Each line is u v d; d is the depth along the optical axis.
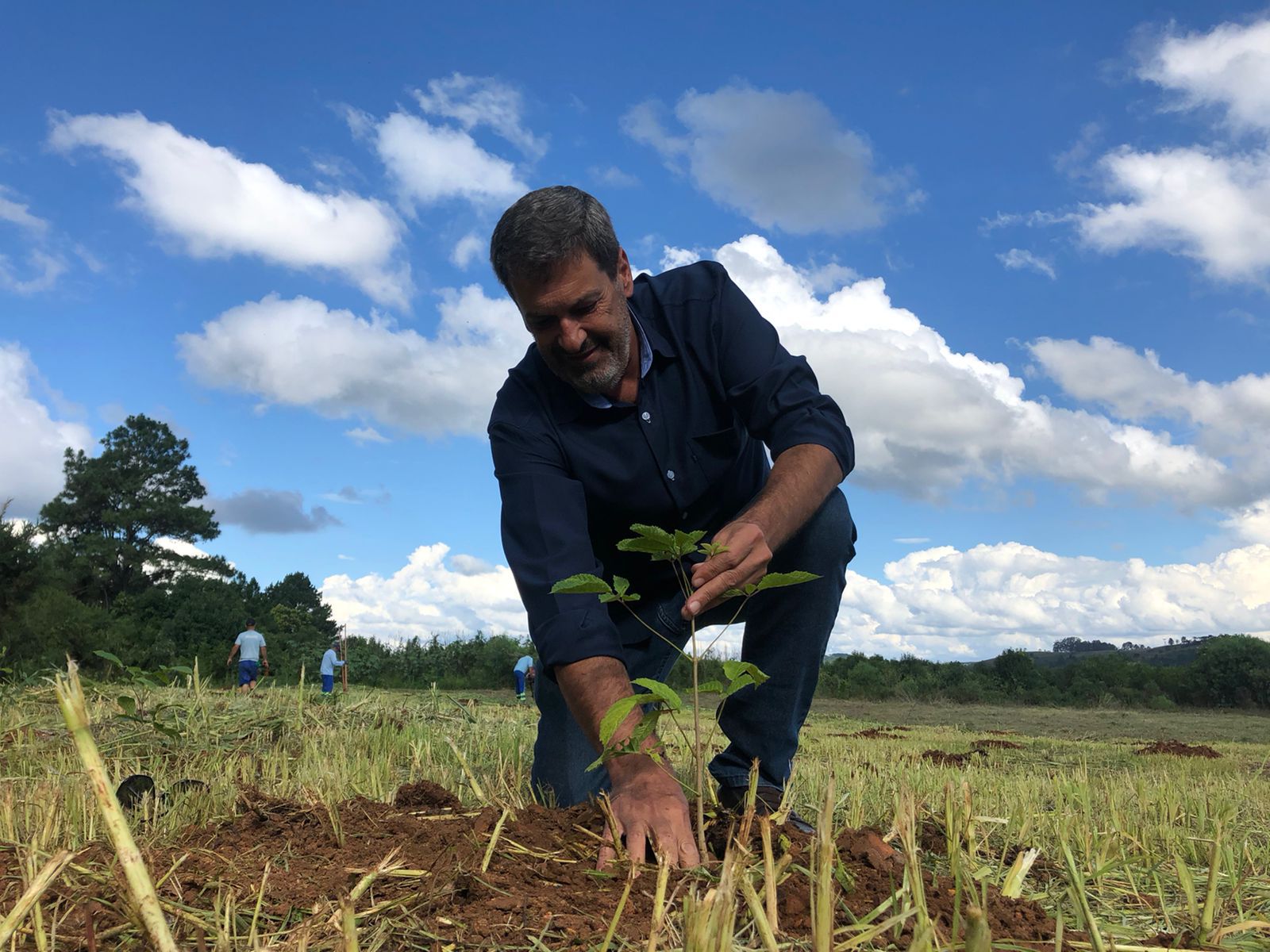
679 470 2.59
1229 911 1.83
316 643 29.09
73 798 2.31
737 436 2.62
